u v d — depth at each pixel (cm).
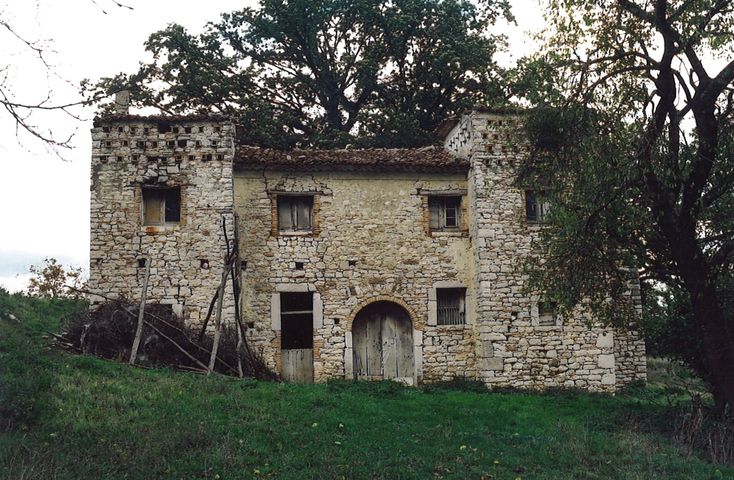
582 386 1983
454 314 2073
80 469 994
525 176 1498
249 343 1959
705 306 1382
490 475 1119
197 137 1961
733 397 1363
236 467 1067
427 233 2073
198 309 1897
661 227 1417
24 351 1466
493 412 1512
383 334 2052
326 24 3139
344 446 1193
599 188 1366
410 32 2981
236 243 1859
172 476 1011
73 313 1858
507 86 1570
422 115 3091
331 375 1984
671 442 1347
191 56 3034
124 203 1927
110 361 1590
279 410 1361
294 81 3222
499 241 2002
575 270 1456
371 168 2058
